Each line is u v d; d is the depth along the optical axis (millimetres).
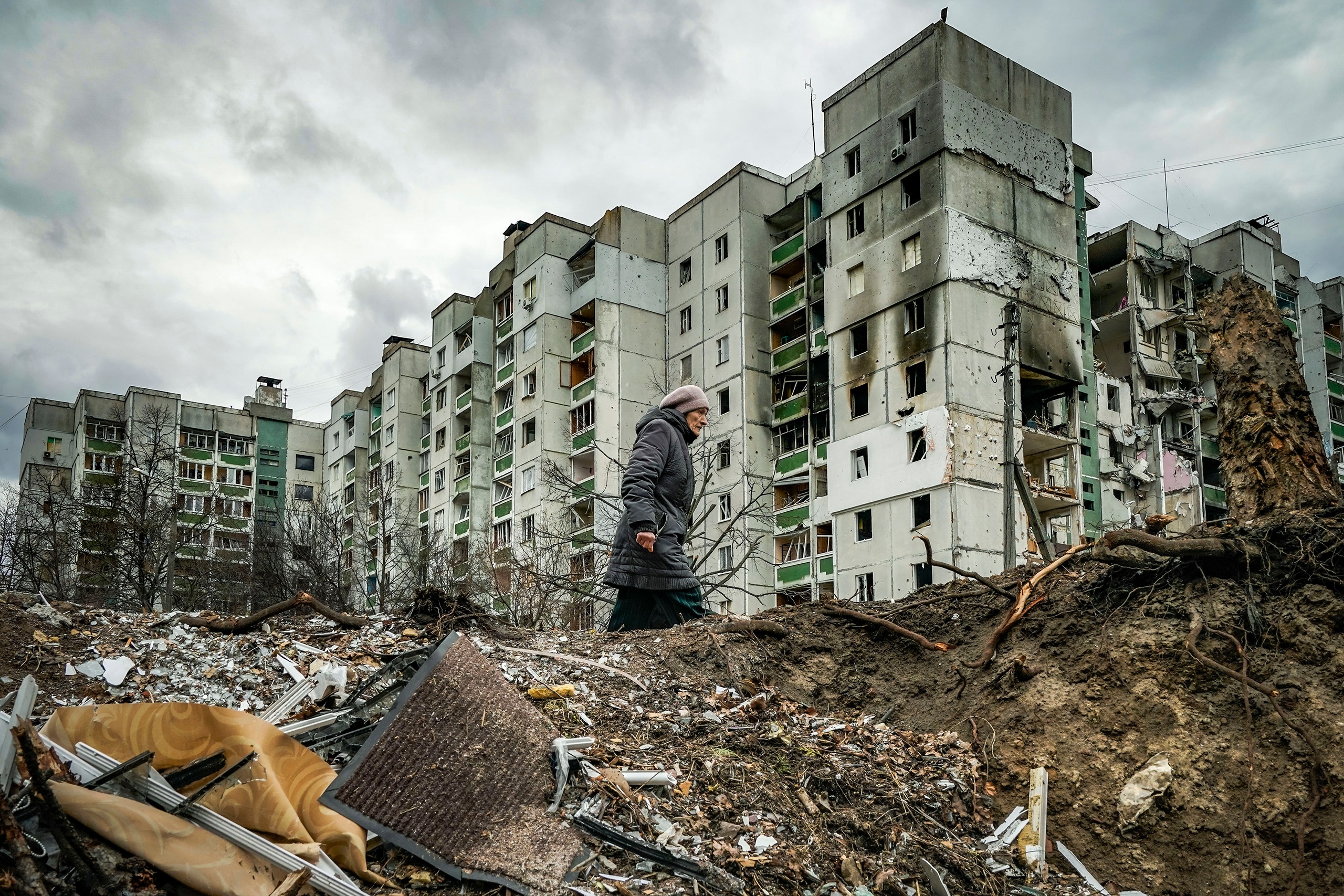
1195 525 5844
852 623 6559
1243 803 4410
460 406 48969
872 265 33375
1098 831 4672
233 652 4875
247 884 2934
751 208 40031
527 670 5188
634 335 41844
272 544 37500
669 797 4086
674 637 6074
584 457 41125
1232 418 6012
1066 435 33125
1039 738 5125
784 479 36469
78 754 3193
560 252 44000
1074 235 34469
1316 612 4832
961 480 29547
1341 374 50750
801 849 4016
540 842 3547
